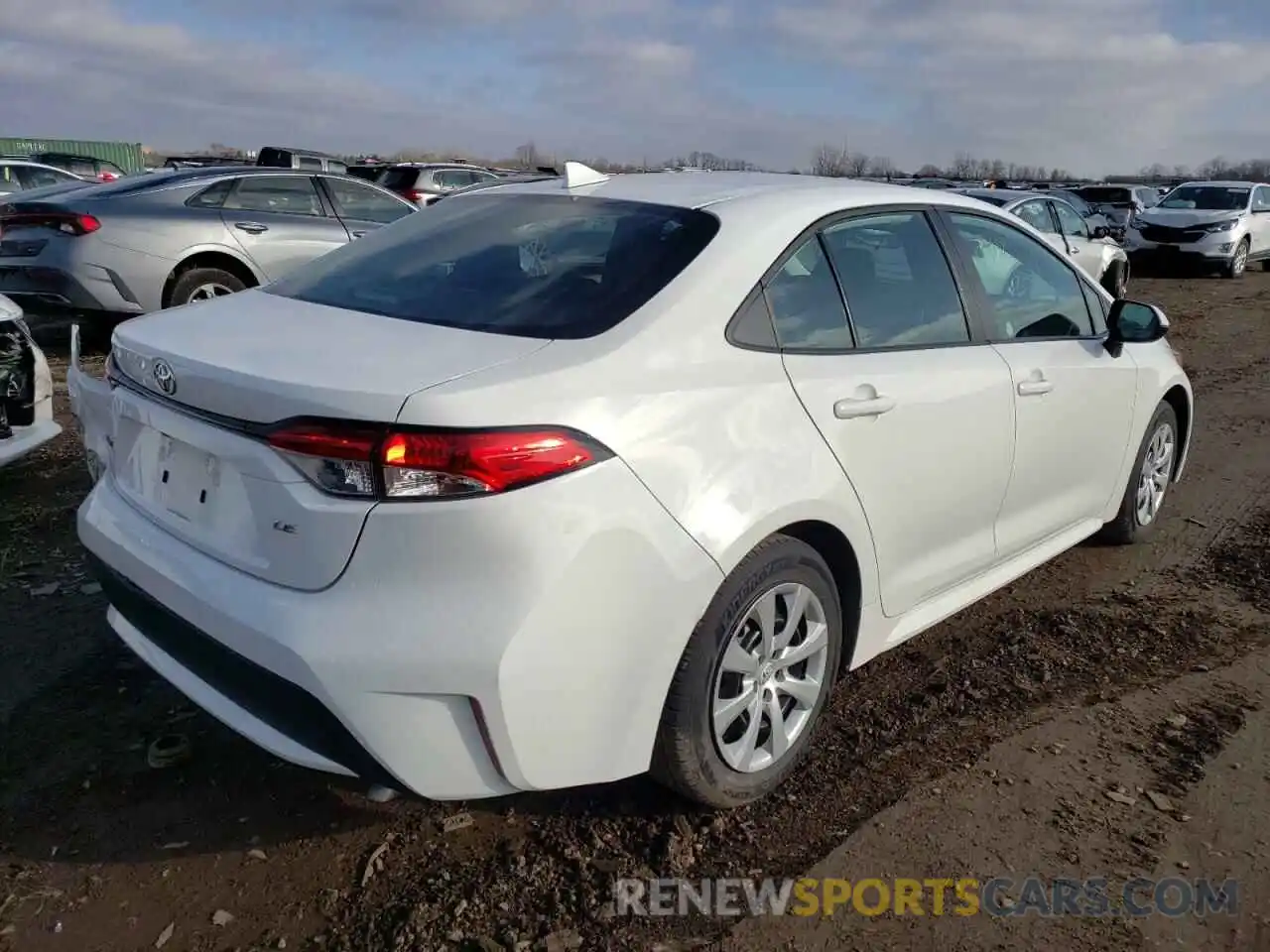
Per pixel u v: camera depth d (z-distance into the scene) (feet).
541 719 7.32
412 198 55.31
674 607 7.80
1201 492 18.58
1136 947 7.76
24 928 7.68
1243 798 9.53
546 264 9.18
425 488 6.86
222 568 7.74
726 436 8.20
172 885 8.18
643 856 8.59
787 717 9.48
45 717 10.29
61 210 25.31
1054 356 12.32
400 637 6.95
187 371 7.84
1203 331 38.52
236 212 27.73
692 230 9.18
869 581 9.85
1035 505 12.48
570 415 7.34
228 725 7.98
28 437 15.48
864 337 9.92
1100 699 11.25
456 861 8.50
